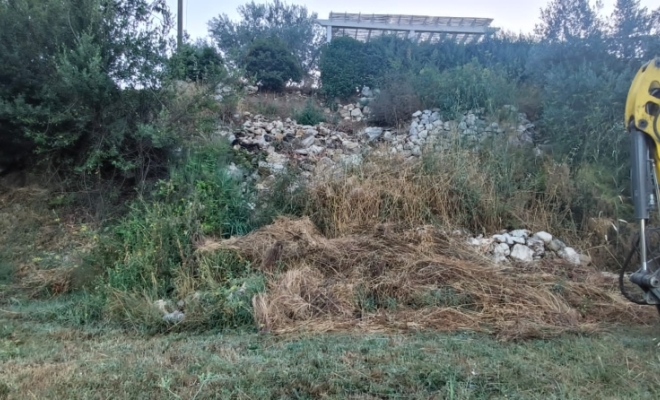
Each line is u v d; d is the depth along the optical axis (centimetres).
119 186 708
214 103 739
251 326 434
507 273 523
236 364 335
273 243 543
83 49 650
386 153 721
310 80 1349
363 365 331
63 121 669
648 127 359
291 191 652
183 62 745
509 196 672
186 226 566
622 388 301
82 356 359
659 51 873
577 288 498
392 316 445
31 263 593
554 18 1017
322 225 621
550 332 406
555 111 779
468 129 799
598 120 732
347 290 475
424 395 290
